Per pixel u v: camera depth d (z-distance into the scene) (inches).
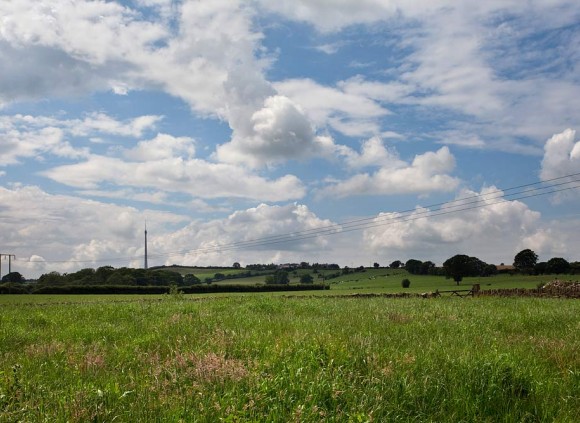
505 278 4852.4
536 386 273.3
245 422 200.7
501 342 413.4
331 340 359.3
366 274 6668.3
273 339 397.4
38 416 216.2
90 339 499.2
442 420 234.1
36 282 5251.0
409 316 657.6
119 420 218.5
